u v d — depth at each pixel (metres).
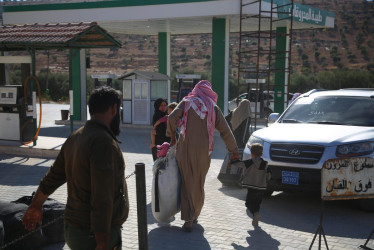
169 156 5.68
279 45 20.58
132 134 15.41
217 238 5.34
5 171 9.04
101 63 66.06
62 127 17.34
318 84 43.09
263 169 5.68
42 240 4.73
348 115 7.45
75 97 18.88
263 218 6.17
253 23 19.12
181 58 69.12
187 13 16.39
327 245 4.86
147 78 16.88
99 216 2.74
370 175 4.98
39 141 11.66
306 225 5.88
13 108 11.20
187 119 5.47
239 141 8.38
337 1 99.88
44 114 23.22
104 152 2.79
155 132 7.32
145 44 78.12
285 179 6.55
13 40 10.14
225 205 6.82
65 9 18.42
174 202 5.60
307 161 6.42
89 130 2.92
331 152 6.30
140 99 17.28
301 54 70.56
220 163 10.44
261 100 21.45
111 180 2.79
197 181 5.49
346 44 76.19
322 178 4.78
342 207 6.78
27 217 3.25
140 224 3.99
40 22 18.91
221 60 16.77
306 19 18.80
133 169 9.47
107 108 3.02
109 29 21.59
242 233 5.53
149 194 7.41
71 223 2.94
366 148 6.30
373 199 6.35
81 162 2.83
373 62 65.62
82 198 2.89
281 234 5.51
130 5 17.38
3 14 19.62
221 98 16.86
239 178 7.81
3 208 4.74
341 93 8.07
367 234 5.53
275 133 7.05
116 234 3.02
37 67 65.00
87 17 18.16
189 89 19.48
